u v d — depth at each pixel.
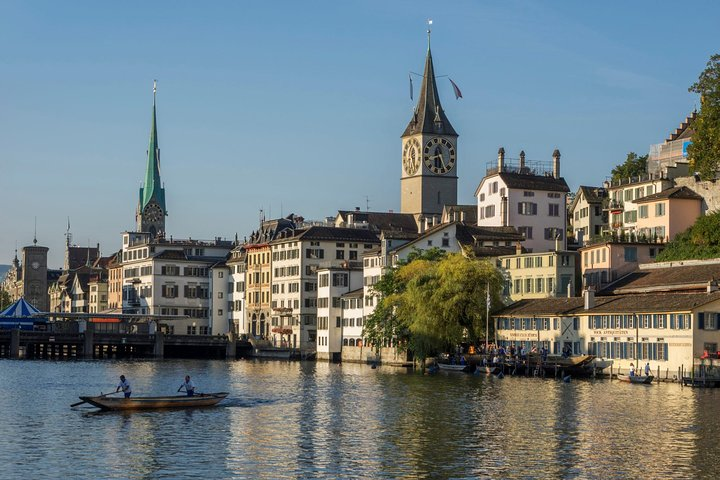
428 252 173.38
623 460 72.75
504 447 77.62
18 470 69.50
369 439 81.38
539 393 112.81
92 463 71.75
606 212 193.62
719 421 89.12
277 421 91.38
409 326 155.38
